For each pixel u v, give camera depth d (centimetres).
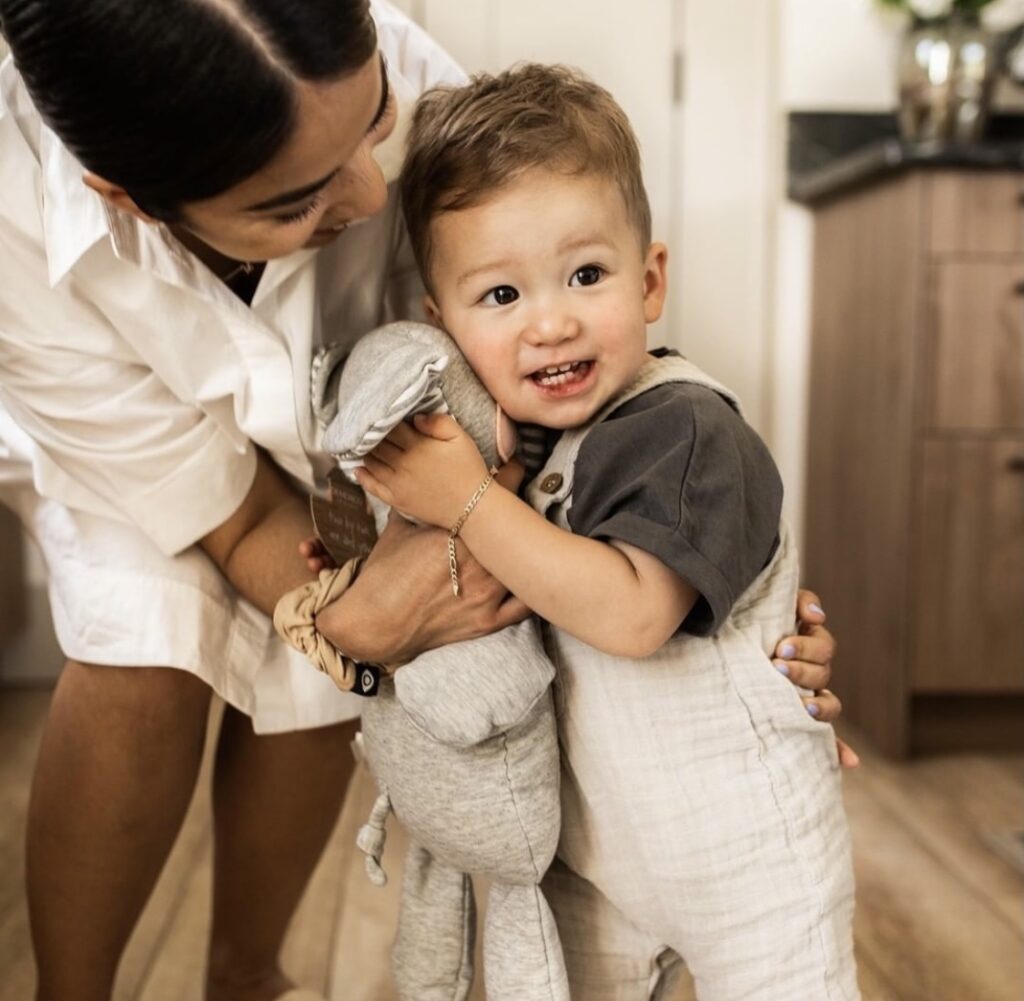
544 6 228
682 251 236
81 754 93
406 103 88
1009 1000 120
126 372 90
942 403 186
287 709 103
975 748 199
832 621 221
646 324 82
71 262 81
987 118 210
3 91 82
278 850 108
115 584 94
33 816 95
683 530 68
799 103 229
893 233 192
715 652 77
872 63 229
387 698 78
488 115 75
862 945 131
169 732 95
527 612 77
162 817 97
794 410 236
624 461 72
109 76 57
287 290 85
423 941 83
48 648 236
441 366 68
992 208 183
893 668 194
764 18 231
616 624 69
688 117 233
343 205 70
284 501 99
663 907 78
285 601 82
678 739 76
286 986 112
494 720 71
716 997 78
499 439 75
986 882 148
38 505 102
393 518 80
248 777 106
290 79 58
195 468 91
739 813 76
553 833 76
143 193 63
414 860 84
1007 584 190
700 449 70
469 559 74
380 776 79
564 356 73
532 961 77
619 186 76
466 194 74
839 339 216
